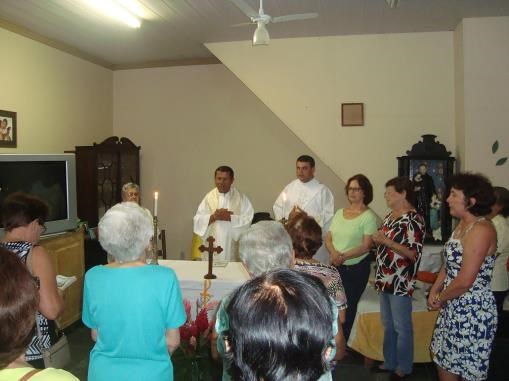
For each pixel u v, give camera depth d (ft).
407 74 13.51
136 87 18.07
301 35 13.80
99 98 17.31
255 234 4.68
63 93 15.07
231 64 14.46
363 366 10.33
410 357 9.34
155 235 7.93
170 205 18.03
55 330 6.34
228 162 17.46
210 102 17.48
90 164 14.52
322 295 2.60
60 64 14.88
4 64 12.42
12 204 5.72
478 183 6.56
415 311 10.07
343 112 13.82
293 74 14.10
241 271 8.73
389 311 9.50
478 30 12.12
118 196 15.89
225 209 12.34
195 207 17.81
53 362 6.04
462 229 6.74
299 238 5.58
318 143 14.02
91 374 4.71
